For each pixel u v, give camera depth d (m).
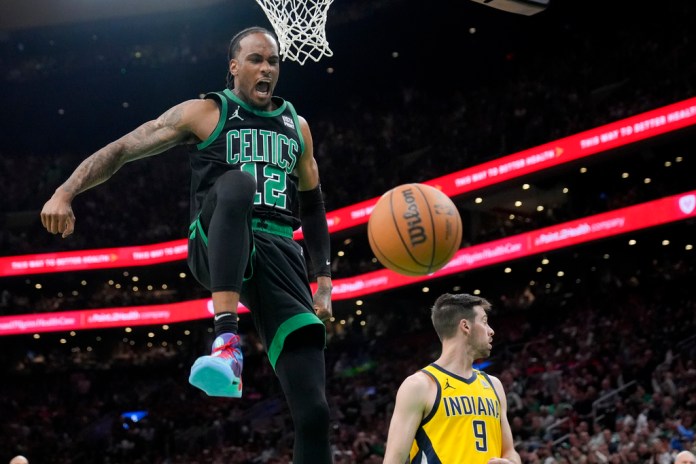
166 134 3.00
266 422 23.77
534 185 23.39
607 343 19.55
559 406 16.81
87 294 29.67
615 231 19.31
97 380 28.95
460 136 25.30
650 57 23.14
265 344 2.95
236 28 28.17
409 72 28.84
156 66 28.56
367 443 18.86
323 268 3.33
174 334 30.09
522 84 25.69
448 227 3.19
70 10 26.78
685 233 20.53
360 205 23.44
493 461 3.40
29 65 28.67
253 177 2.84
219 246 2.67
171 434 24.44
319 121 30.20
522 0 5.79
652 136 18.38
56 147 32.28
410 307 26.28
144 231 27.61
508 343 22.69
